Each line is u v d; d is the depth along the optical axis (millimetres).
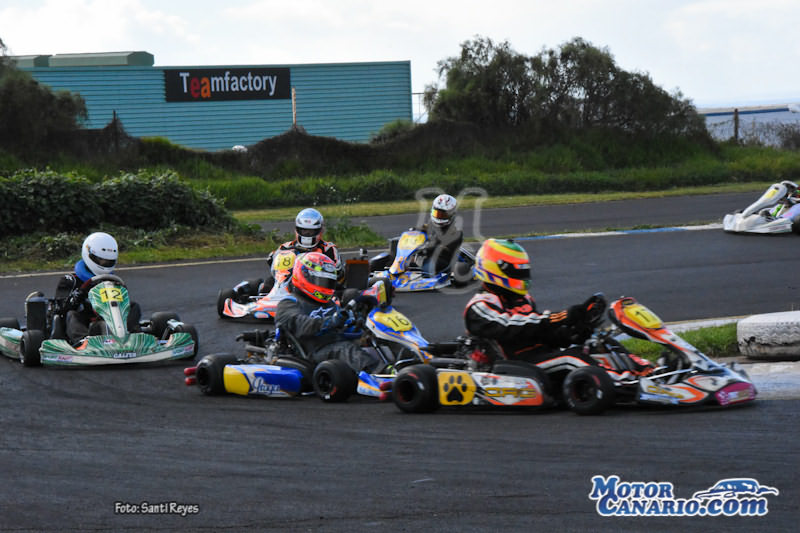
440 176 62594
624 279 27234
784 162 68000
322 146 65375
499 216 47750
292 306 15523
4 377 17344
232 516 9031
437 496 9352
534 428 11977
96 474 10594
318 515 8945
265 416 13578
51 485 10203
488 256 13562
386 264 28812
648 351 16281
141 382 16703
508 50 73250
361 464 10656
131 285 28703
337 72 76250
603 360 13109
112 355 17922
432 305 24891
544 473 9953
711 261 30062
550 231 40500
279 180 62562
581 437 11328
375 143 68438
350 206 54375
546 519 8609
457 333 20984
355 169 65562
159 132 71750
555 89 71875
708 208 48062
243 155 64062
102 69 69500
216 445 11828
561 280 27547
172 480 10289
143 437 12391
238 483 10102
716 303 22766
